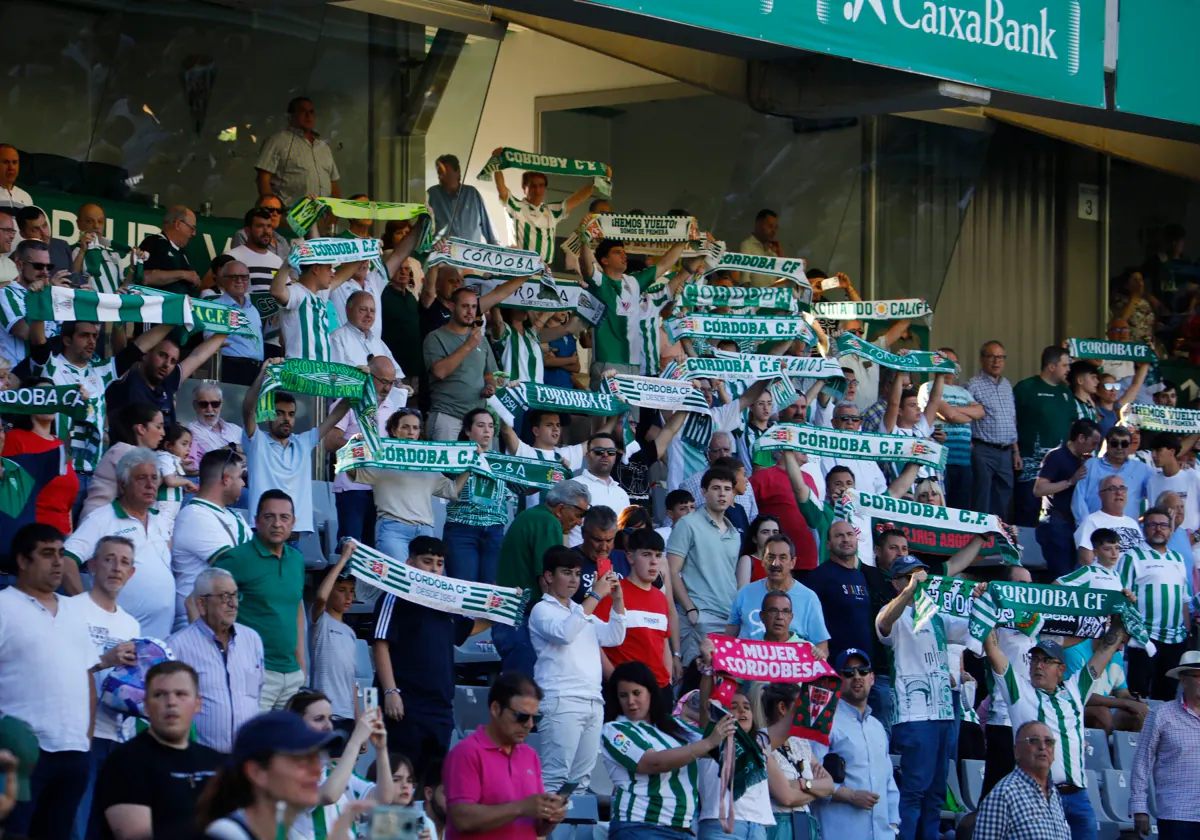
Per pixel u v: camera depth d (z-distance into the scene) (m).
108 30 36.09
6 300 23.81
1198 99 41.12
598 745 23.38
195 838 11.21
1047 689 27.41
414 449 26.52
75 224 35.47
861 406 38.34
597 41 42.19
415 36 39.75
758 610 26.19
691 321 31.64
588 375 37.84
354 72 39.09
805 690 23.02
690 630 27.36
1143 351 40.22
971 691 29.41
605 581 23.34
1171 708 27.86
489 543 27.33
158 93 36.75
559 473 27.83
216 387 26.83
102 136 36.28
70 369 24.34
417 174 40.31
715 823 21.75
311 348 28.97
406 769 18.80
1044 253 50.31
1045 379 39.25
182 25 36.69
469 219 40.81
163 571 21.67
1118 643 28.33
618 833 21.52
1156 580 32.38
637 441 32.47
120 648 18.39
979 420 38.88
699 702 22.89
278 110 38.25
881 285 46.38
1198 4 41.19
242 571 21.55
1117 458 35.81
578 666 23.19
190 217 32.91
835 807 24.36
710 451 30.53
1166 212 51.66
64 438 24.06
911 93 37.47
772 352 34.59
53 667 18.17
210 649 19.86
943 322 48.09
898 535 28.39
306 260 28.86
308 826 16.47
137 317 24.94
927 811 27.33
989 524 28.45
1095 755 31.41
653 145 44.09
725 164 44.31
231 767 11.34
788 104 39.88
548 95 44.06
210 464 22.59
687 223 35.81
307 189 38.50
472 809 18.78
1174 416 38.00
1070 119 41.03
